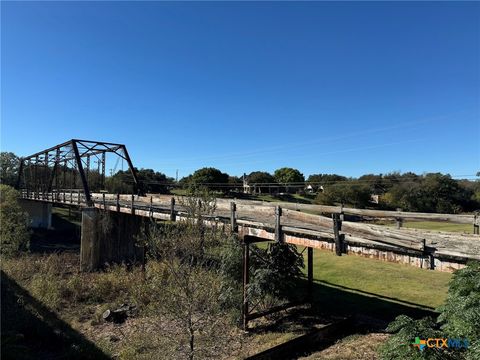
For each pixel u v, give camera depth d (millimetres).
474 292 5594
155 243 9391
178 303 8578
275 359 9539
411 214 7004
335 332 11383
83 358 10008
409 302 14078
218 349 9836
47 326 12227
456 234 7707
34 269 19688
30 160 40219
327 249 8289
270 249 13523
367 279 17766
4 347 9203
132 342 10562
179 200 10289
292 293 13742
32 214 37406
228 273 11844
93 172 39500
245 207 10836
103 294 15688
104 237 22078
